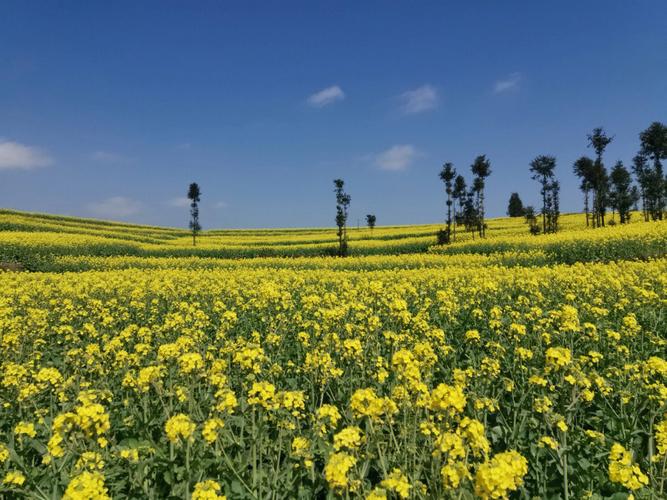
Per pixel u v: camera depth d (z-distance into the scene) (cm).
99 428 430
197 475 431
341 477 351
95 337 1123
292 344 1034
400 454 471
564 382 576
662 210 6291
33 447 536
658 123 6288
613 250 2794
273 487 438
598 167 6069
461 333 1039
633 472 400
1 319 1148
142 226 8938
